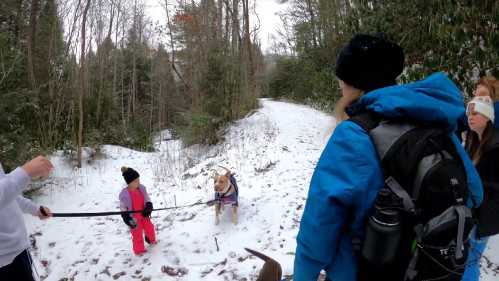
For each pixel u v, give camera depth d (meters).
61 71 14.73
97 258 5.40
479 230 2.25
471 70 5.27
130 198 5.22
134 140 17.44
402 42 5.94
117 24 28.05
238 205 6.38
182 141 14.14
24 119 11.02
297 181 7.19
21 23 13.09
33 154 8.48
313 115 16.47
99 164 12.17
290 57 32.59
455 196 1.28
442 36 5.25
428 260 1.29
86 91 15.77
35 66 13.06
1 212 2.51
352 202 1.33
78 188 9.34
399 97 1.37
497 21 4.67
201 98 13.72
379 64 1.53
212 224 5.90
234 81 14.38
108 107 17.97
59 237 6.24
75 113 14.38
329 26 16.48
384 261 1.27
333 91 14.17
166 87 28.00
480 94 2.68
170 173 9.88
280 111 18.17
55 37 15.52
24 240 2.66
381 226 1.24
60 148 12.79
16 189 2.22
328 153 1.41
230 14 18.58
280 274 2.20
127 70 28.36
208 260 4.91
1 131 7.74
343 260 1.42
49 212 3.13
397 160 1.30
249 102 16.73
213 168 9.08
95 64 23.94
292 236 5.11
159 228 6.12
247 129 13.08
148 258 5.19
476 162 2.53
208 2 16.97
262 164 8.63
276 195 6.54
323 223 1.35
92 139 13.53
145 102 30.50
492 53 4.80
